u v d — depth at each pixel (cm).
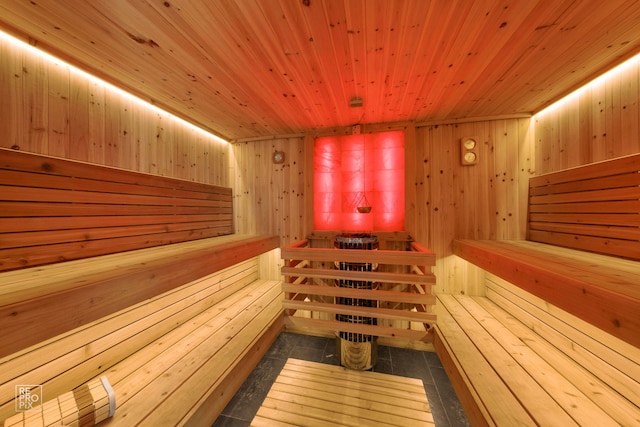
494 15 149
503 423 136
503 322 254
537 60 197
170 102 274
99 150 223
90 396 141
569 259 188
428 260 220
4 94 164
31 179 170
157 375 178
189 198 322
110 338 188
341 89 244
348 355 263
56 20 150
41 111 183
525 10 145
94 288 130
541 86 241
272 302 316
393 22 154
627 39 172
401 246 334
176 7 140
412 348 312
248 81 227
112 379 174
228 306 305
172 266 183
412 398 222
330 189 359
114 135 237
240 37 167
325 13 146
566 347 197
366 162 345
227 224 399
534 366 183
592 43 177
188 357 201
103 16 147
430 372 262
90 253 204
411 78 223
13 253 159
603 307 116
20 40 167
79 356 167
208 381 172
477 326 245
